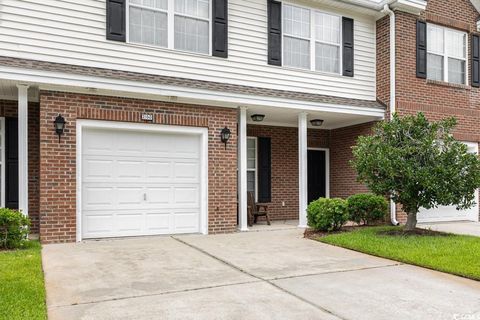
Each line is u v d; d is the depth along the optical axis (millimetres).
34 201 9555
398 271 6328
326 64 11836
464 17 13234
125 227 9305
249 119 12055
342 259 7141
